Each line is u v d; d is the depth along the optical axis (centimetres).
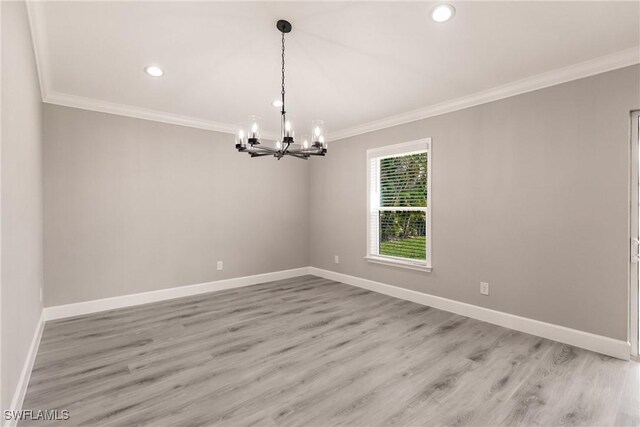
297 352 259
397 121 409
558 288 280
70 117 344
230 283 465
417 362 242
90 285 356
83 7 191
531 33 220
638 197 248
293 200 536
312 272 554
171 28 215
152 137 398
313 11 197
